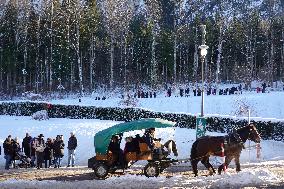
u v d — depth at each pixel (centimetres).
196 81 8075
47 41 8269
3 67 8238
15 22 8419
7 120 4347
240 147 1795
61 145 2753
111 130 1891
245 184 1598
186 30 9144
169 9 12062
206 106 5284
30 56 8400
